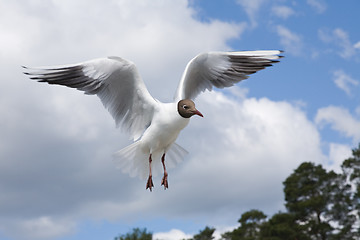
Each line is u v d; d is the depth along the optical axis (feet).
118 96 24.52
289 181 103.24
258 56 26.03
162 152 25.20
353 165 94.63
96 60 23.43
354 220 92.89
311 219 98.89
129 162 25.32
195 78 26.02
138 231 69.21
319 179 99.19
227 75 26.17
